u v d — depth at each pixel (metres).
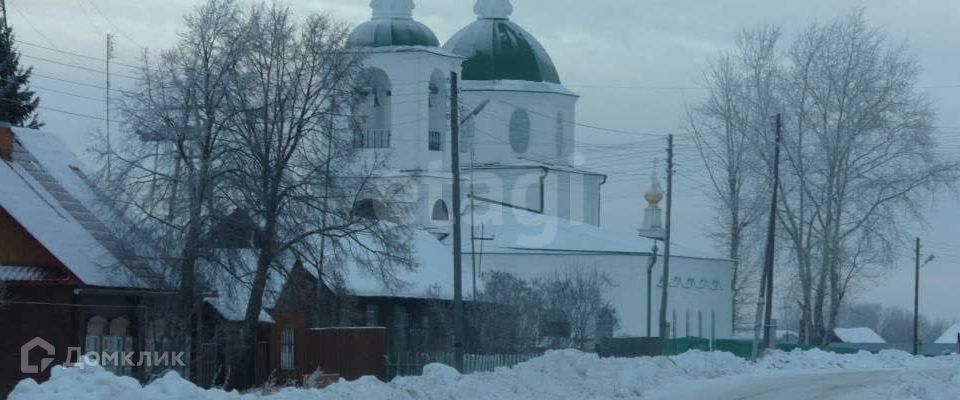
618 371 43.12
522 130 94.75
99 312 42.97
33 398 23.53
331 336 48.03
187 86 45.81
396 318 62.28
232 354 46.19
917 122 84.25
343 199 48.34
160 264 44.41
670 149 72.31
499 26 96.44
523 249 84.38
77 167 49.84
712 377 49.03
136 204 45.03
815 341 84.94
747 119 89.31
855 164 85.06
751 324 103.38
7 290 41.50
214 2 46.72
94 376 24.80
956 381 43.88
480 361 52.25
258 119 46.81
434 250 72.62
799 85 86.06
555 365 40.66
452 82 48.19
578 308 76.38
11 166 46.50
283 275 47.62
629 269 85.25
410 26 83.38
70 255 42.19
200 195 44.94
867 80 84.56
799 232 85.94
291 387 36.88
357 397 29.83
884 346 104.69
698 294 91.94
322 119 47.97
